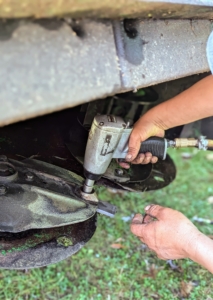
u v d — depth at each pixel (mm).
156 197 1786
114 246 1479
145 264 1419
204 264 992
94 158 888
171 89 1321
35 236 984
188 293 1324
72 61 604
